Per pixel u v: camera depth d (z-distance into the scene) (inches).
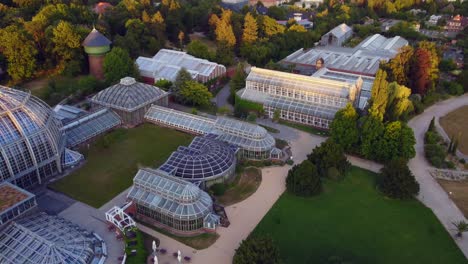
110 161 4414.4
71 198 3742.6
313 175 3806.6
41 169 3969.0
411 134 4318.4
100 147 4704.7
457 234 3334.2
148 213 3452.3
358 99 5541.3
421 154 4729.3
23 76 6555.1
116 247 3102.9
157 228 3366.1
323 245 3186.5
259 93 5802.2
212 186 3836.1
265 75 5836.6
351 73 7066.9
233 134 4589.1
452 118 5816.9
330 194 3865.7
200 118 5128.0
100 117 5108.3
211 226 3302.2
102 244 3102.9
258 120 5561.0
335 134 4616.1
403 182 3737.7
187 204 3289.9
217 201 3722.9
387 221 3494.1
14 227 2979.8
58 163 4099.4
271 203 3713.1
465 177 4264.3
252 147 4397.1
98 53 6845.5
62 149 4220.0
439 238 3297.2
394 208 3678.6
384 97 4557.1
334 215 3553.2
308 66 7696.9
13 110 3752.5
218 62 7810.0
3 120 3671.3
